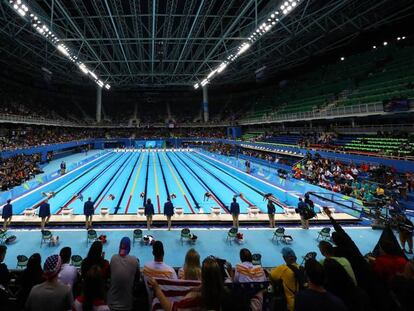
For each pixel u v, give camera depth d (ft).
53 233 32.24
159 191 61.77
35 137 121.70
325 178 62.23
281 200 53.88
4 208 33.45
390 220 32.73
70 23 76.69
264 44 112.68
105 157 135.95
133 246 28.55
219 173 87.51
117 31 85.25
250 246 29.17
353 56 123.85
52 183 62.75
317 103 113.19
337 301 7.60
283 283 11.49
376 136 78.54
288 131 134.62
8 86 145.28
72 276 12.39
